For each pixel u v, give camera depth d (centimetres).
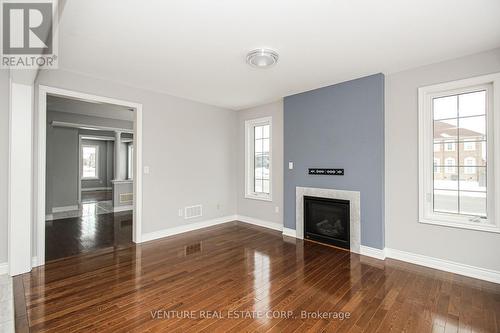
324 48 267
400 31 234
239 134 567
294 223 441
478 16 210
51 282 268
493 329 196
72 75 337
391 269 304
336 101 383
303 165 427
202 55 284
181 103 464
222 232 469
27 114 287
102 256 346
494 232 268
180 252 362
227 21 216
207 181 511
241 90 419
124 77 356
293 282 271
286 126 452
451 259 295
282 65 312
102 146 1179
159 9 198
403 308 223
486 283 267
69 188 683
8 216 288
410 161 325
